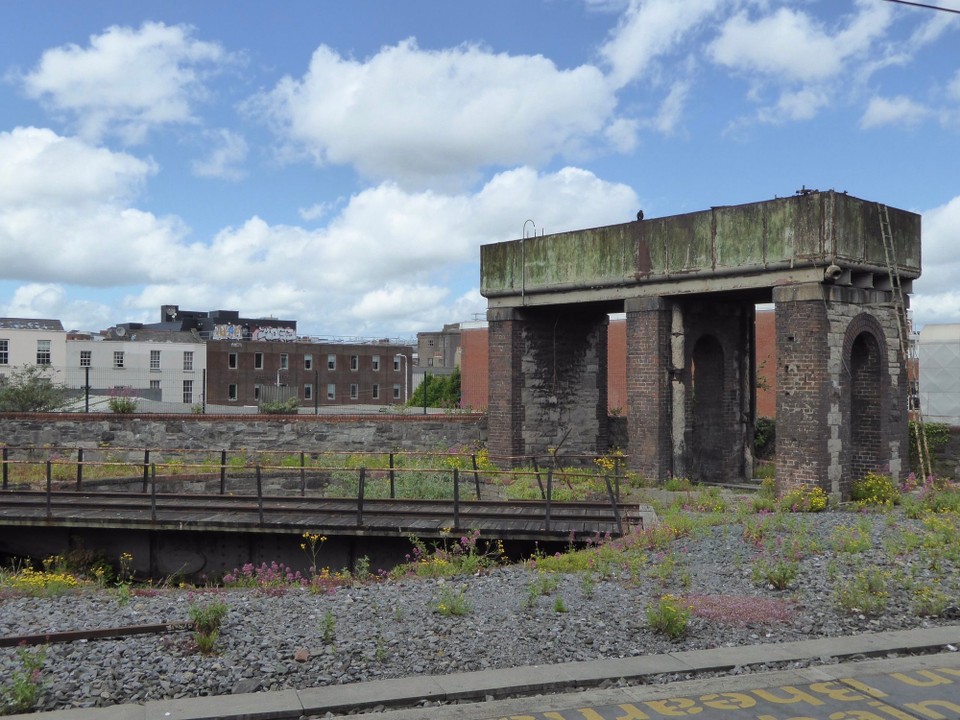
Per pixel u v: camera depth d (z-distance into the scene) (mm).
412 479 20969
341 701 6977
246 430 24922
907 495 17984
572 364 24625
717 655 8078
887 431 18938
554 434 24188
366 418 25516
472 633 8711
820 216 17359
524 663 7938
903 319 19609
